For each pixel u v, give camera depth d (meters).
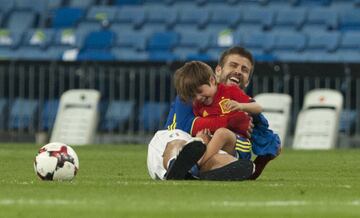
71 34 70.44
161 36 69.25
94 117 58.09
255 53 67.25
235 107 25.14
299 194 21.20
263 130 26.30
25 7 74.44
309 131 57.09
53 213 17.17
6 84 65.12
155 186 22.77
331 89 61.03
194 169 24.88
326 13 70.12
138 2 74.69
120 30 71.69
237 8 71.69
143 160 40.03
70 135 58.31
